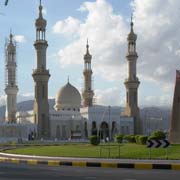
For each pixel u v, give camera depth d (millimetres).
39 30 145500
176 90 57938
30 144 101312
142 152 47438
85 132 151500
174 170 34562
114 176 29156
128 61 158625
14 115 154000
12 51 156625
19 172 32812
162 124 187875
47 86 142750
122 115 160125
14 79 156000
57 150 59656
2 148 80688
